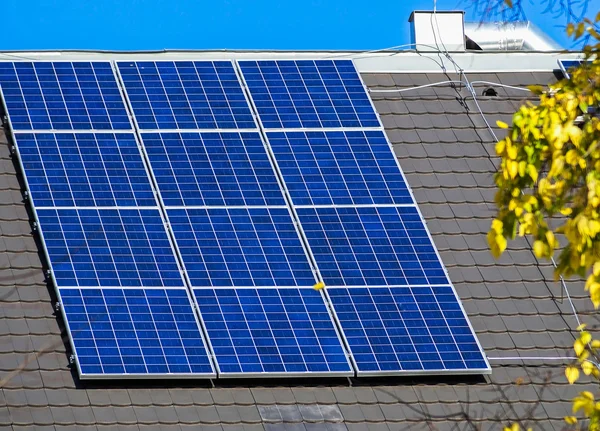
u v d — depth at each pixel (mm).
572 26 20922
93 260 31297
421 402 30375
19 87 36469
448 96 40219
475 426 29953
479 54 41719
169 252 31969
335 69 39438
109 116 35906
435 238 35094
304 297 31484
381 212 34312
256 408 29453
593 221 19875
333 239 33188
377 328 31062
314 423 29359
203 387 29734
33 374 29125
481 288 33875
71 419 28312
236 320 30578
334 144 36312
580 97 20375
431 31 43719
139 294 30719
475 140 38688
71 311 29938
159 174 34188
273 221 33375
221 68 38625
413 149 37844
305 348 30312
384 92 39781
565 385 31625
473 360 30781
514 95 40906
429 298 32094
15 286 31094
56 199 32844
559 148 19938
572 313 33688
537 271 34781
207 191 33969
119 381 29422
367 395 30234
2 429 27703
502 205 20875
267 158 35406
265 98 37562
